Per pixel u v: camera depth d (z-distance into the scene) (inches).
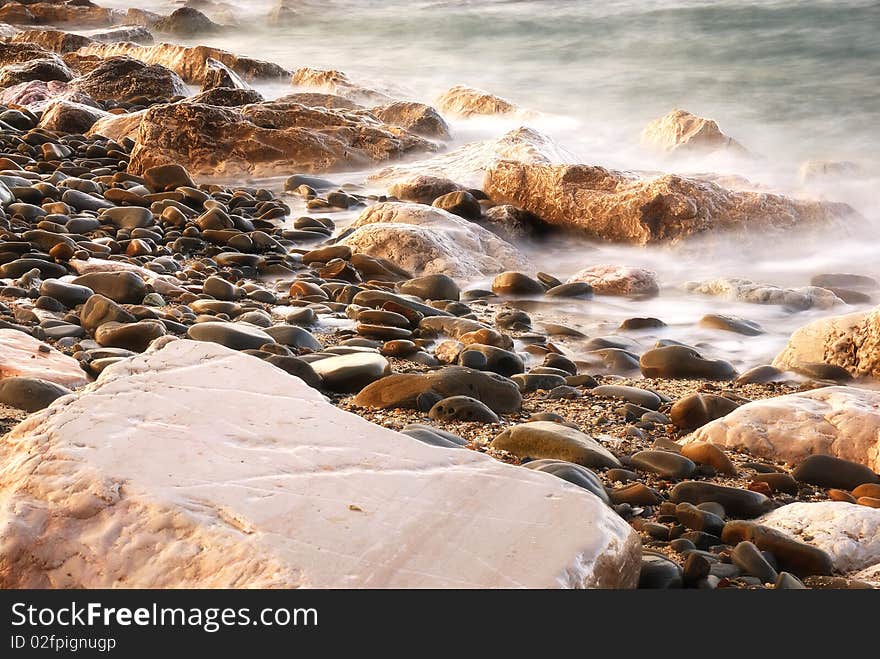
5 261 257.6
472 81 788.6
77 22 1203.9
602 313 267.6
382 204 332.5
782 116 626.8
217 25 1175.0
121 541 97.0
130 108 598.9
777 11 910.4
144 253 290.0
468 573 92.0
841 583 113.9
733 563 117.7
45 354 181.0
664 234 331.0
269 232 334.6
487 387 176.2
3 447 111.2
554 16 1023.0
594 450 149.4
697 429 168.7
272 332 209.0
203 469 104.0
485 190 373.4
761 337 245.3
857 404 162.9
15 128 500.4
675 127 513.7
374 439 111.9
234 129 447.2
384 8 1221.1
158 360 126.0
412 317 237.1
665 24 920.3
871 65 730.2
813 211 336.2
